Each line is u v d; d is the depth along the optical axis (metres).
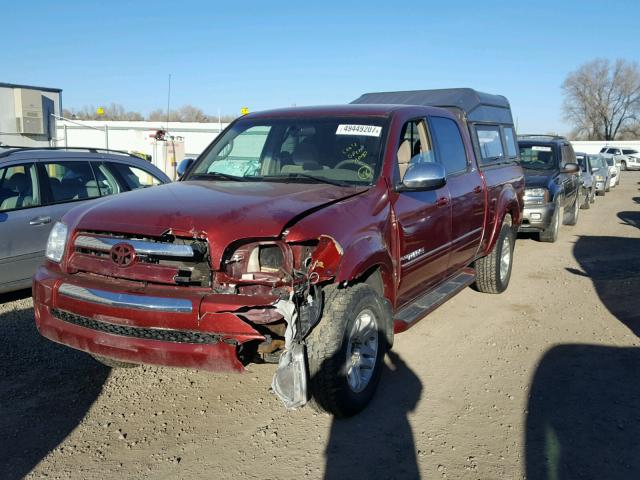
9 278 6.37
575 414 4.20
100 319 3.63
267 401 4.36
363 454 3.65
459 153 6.02
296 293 3.45
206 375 4.82
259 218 3.59
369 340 4.20
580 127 76.88
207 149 5.44
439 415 4.16
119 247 3.65
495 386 4.65
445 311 6.65
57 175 6.96
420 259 4.93
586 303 7.05
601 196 23.97
